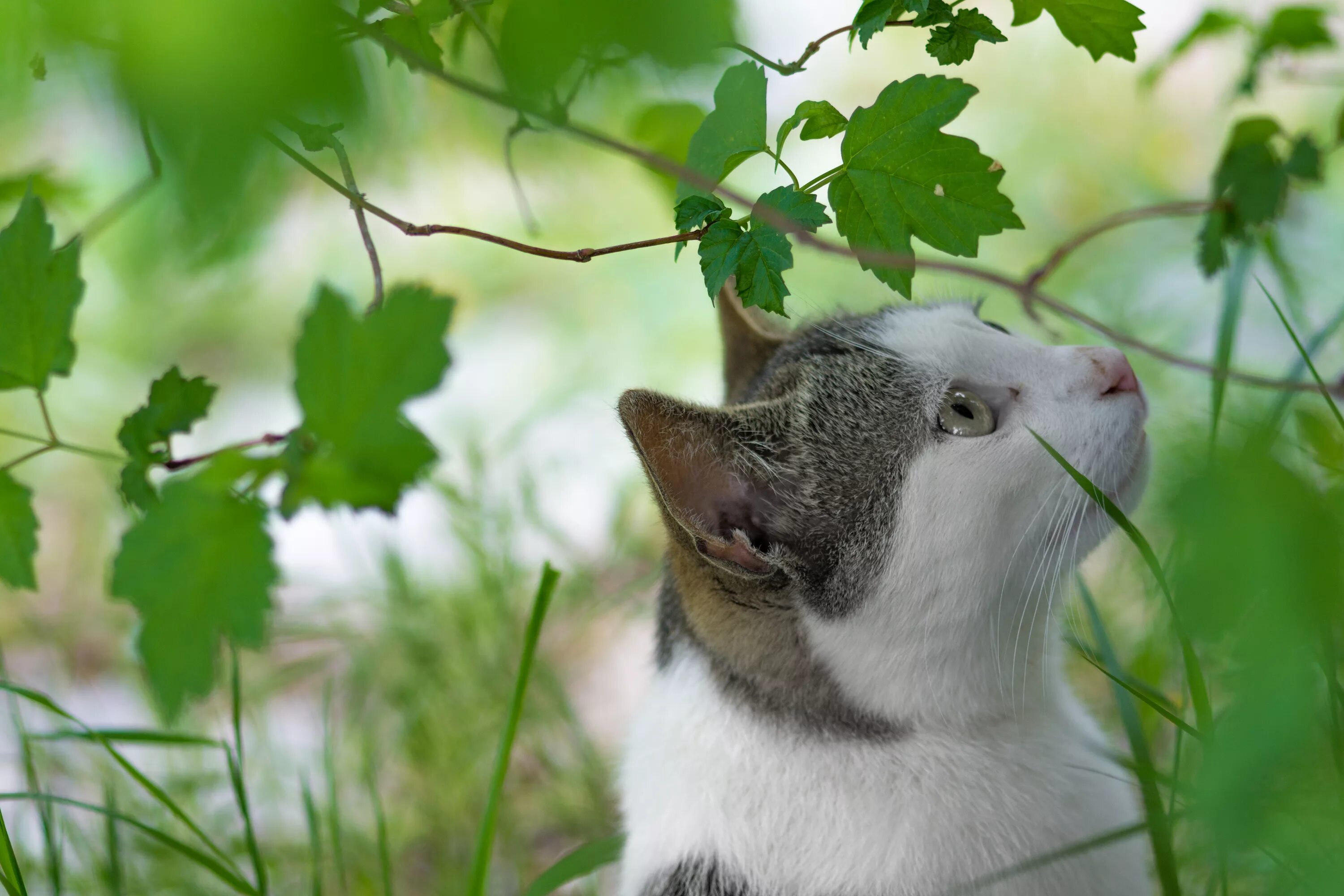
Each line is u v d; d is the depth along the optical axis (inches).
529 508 48.0
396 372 35.7
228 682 47.4
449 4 36.2
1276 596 29.5
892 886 38.5
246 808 39.2
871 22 36.3
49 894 41.9
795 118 36.1
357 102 29.1
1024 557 39.3
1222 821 32.8
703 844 38.9
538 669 46.1
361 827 45.5
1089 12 36.7
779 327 43.2
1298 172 40.0
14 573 37.3
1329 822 33.3
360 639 47.2
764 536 39.9
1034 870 38.6
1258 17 45.1
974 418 39.4
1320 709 34.2
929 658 39.3
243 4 27.0
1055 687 40.2
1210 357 48.6
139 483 36.7
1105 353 39.7
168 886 43.4
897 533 39.4
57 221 43.1
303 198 45.4
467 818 45.3
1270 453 33.3
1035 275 39.0
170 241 33.2
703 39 30.6
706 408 39.2
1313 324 47.4
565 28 32.9
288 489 35.8
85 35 31.3
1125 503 39.6
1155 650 42.3
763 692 39.4
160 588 35.8
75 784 46.8
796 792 39.0
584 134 34.7
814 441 39.9
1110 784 39.8
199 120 28.1
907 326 40.6
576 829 45.1
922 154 35.8
